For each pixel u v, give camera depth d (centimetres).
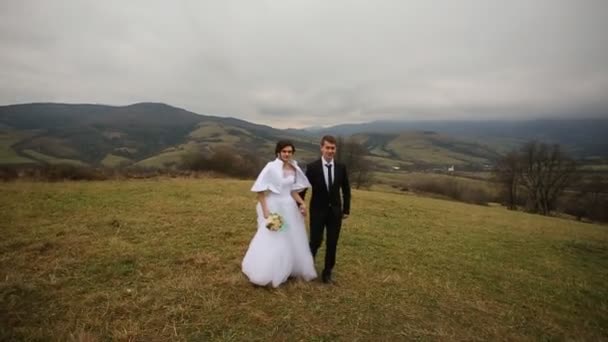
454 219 1647
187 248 737
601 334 526
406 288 608
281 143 559
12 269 573
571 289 727
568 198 4956
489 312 548
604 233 1811
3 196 1252
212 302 481
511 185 4884
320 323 454
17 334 384
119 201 1273
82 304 462
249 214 1152
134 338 390
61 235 784
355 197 2041
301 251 576
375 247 887
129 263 631
